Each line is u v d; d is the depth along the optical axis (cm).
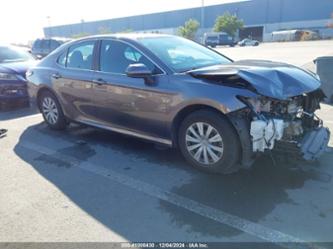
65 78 523
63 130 586
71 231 292
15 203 340
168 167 413
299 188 349
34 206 334
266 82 342
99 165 428
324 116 620
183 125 391
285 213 307
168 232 287
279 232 281
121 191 358
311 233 279
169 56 426
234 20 6656
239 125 346
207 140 375
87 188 368
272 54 2236
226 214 309
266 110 355
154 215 312
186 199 337
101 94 467
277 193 340
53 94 562
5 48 862
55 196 352
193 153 394
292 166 396
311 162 406
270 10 6756
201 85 365
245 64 408
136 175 395
